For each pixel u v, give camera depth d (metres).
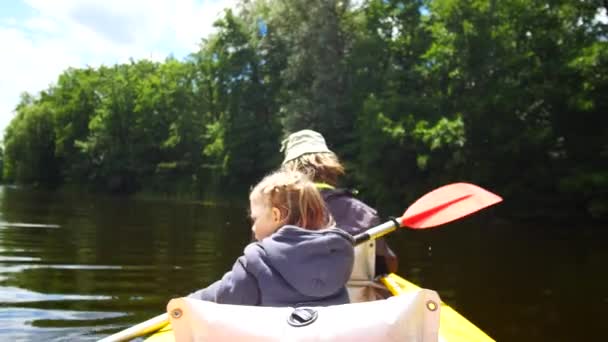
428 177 16.77
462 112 15.30
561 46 14.88
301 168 2.27
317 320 1.22
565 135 14.91
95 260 6.07
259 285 1.35
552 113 14.80
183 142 28.47
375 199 17.64
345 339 1.20
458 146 14.93
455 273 6.22
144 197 28.11
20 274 5.11
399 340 1.23
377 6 19.41
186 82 28.69
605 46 13.83
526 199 15.23
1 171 57.38
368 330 1.22
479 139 15.35
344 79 19.88
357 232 2.21
